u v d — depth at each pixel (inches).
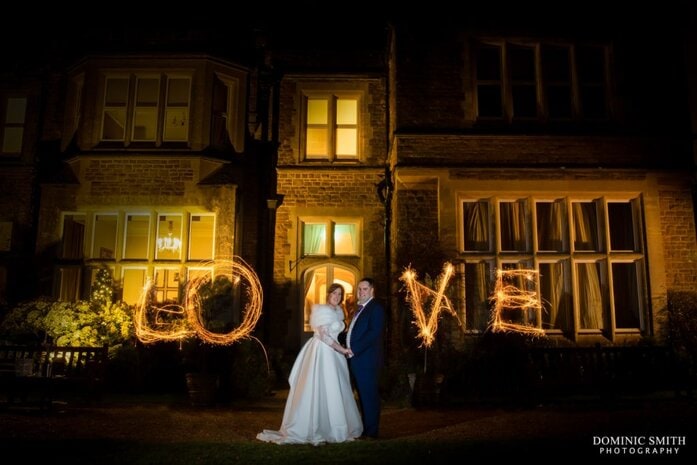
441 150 470.3
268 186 548.1
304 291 538.6
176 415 316.5
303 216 544.4
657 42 495.5
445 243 454.6
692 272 460.8
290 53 576.7
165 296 495.8
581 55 495.8
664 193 471.5
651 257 457.1
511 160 470.3
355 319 258.5
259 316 519.8
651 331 446.9
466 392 369.1
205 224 513.7
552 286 464.4
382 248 537.6
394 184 489.1
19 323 438.0
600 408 335.9
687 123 483.5
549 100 490.9
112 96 529.7
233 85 550.0
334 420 238.7
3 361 360.5
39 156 546.6
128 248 506.3
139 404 357.4
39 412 313.9
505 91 485.7
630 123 481.4
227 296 477.4
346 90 568.1
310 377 242.5
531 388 352.5
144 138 524.4
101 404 353.4
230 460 201.0
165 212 503.8
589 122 483.5
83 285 490.3
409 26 491.2
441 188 463.8
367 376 253.9
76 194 504.4
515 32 490.3
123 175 506.9
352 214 544.1
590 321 458.3
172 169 507.2
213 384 356.2
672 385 365.7
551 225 472.4
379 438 252.8
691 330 428.8
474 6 492.7
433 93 480.7
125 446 223.5
